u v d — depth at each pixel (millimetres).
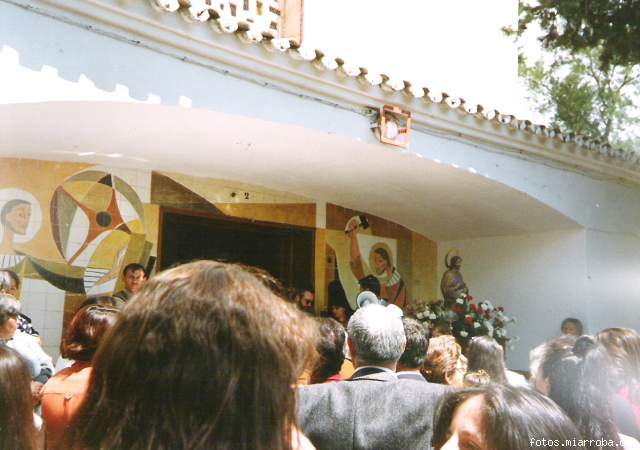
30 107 3953
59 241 5793
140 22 4242
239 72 4879
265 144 5766
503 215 7855
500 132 6719
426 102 6016
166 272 1231
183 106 4535
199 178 6855
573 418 2119
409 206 7992
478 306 7824
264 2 6871
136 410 1115
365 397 2518
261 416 1146
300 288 7758
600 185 7988
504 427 1398
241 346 1144
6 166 5570
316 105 5414
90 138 5121
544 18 8742
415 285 8773
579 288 7699
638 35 8047
